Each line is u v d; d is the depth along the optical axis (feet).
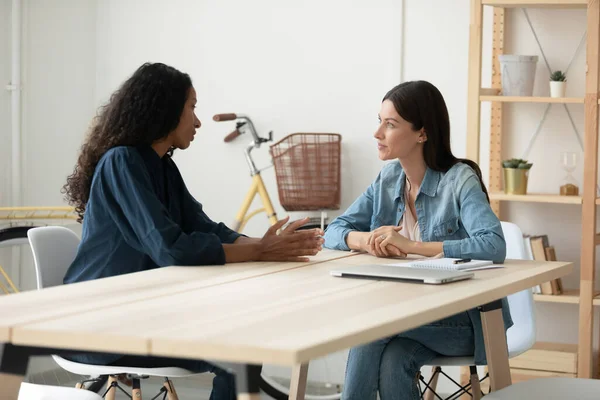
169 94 8.84
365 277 7.24
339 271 7.34
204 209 16.61
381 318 5.35
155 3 16.72
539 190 14.26
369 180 15.37
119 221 8.30
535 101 12.97
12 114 15.66
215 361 5.22
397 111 9.19
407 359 8.56
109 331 4.88
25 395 7.20
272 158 15.48
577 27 13.96
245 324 5.10
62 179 16.58
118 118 8.80
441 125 9.32
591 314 12.72
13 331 4.99
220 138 16.43
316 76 15.67
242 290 6.47
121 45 16.94
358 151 15.43
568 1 12.77
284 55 15.88
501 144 14.38
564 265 8.50
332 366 15.76
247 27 16.11
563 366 12.89
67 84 16.61
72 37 16.69
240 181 16.33
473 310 8.59
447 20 14.76
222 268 7.79
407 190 9.70
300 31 15.75
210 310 5.57
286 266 8.01
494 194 13.35
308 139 15.57
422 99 9.22
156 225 7.97
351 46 15.40
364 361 8.62
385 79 15.17
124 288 6.51
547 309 14.15
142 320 5.21
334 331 4.91
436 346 8.70
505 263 8.67
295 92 15.83
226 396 8.02
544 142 14.21
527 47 14.23
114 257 8.39
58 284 9.27
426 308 5.77
